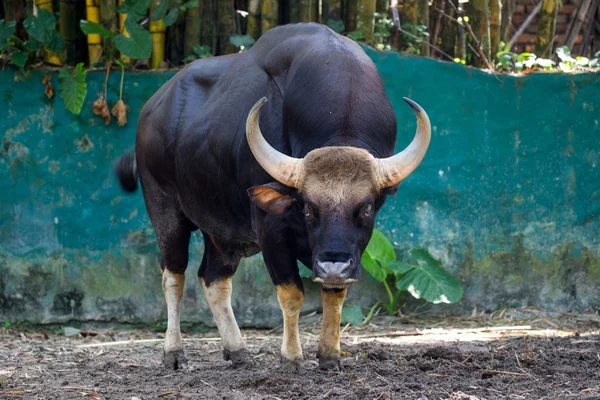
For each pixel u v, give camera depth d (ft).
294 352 22.79
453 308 36.68
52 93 36.29
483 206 36.68
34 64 36.81
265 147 20.26
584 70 36.83
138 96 36.52
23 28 38.45
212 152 24.22
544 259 36.68
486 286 36.73
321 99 21.22
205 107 25.25
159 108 26.78
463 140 36.50
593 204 36.58
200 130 24.77
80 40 38.45
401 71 36.29
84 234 36.58
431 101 36.42
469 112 36.42
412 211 36.60
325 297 22.75
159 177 26.63
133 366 26.09
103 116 36.29
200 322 36.47
